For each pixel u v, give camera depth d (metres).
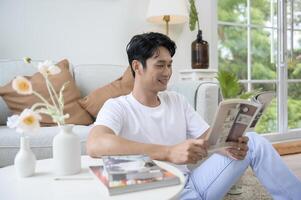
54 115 0.89
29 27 2.35
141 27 2.75
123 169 0.74
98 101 1.99
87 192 0.72
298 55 3.60
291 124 3.62
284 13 3.46
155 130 1.15
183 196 1.08
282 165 1.11
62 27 2.45
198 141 0.94
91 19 2.54
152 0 2.58
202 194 1.11
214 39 3.08
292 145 3.41
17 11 2.31
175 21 2.76
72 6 2.48
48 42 2.41
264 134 3.38
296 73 3.61
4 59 2.20
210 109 1.83
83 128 1.67
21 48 2.33
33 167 0.87
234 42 3.25
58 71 0.93
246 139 1.06
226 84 2.09
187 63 2.95
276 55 3.49
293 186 1.09
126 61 2.69
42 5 2.38
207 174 1.12
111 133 1.03
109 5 2.61
